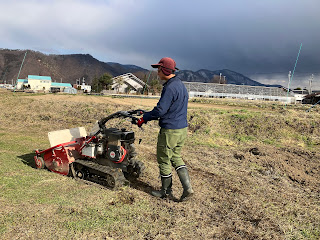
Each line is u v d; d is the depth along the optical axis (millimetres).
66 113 12523
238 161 5684
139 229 2664
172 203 3404
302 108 15570
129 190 3738
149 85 55312
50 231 2500
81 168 4199
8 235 2385
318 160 5609
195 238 2574
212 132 8609
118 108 12938
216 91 59344
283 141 7727
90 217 2840
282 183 4332
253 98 58875
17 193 3375
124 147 3990
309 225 2887
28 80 87750
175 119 3238
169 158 3377
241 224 2879
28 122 11219
